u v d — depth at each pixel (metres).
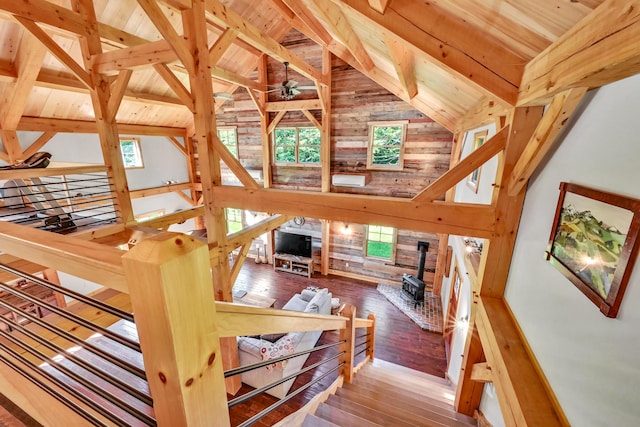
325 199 2.56
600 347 1.06
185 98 2.79
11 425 0.97
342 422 2.04
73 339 0.73
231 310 0.71
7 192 3.91
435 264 6.54
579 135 1.35
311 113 6.90
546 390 1.44
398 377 3.41
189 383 0.54
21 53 3.73
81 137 6.03
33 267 3.61
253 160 7.98
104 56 2.95
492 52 1.65
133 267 0.48
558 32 1.23
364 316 5.76
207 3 2.77
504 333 1.86
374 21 1.68
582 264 1.21
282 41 6.53
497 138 1.98
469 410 2.65
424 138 5.98
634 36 0.78
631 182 0.97
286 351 3.63
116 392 2.14
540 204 1.72
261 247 8.32
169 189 8.20
